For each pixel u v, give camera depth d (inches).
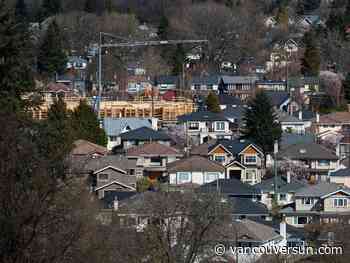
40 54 4052.7
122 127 2965.1
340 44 4606.3
